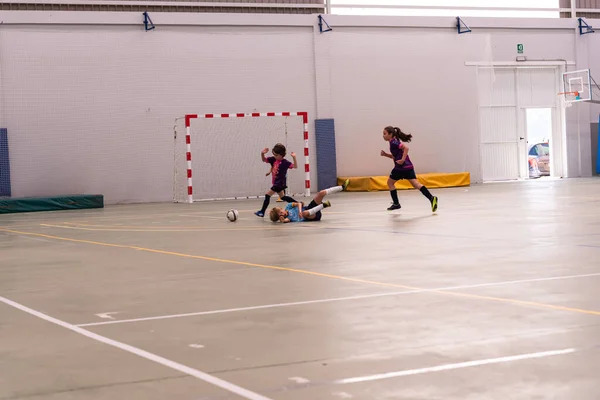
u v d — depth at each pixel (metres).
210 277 7.03
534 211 14.02
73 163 24.14
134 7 24.83
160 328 4.81
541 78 29.69
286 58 26.27
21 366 3.93
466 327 4.55
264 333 4.57
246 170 25.89
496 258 7.69
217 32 25.47
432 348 4.07
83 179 24.23
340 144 26.98
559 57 29.62
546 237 9.52
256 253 8.86
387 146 27.45
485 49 28.56
